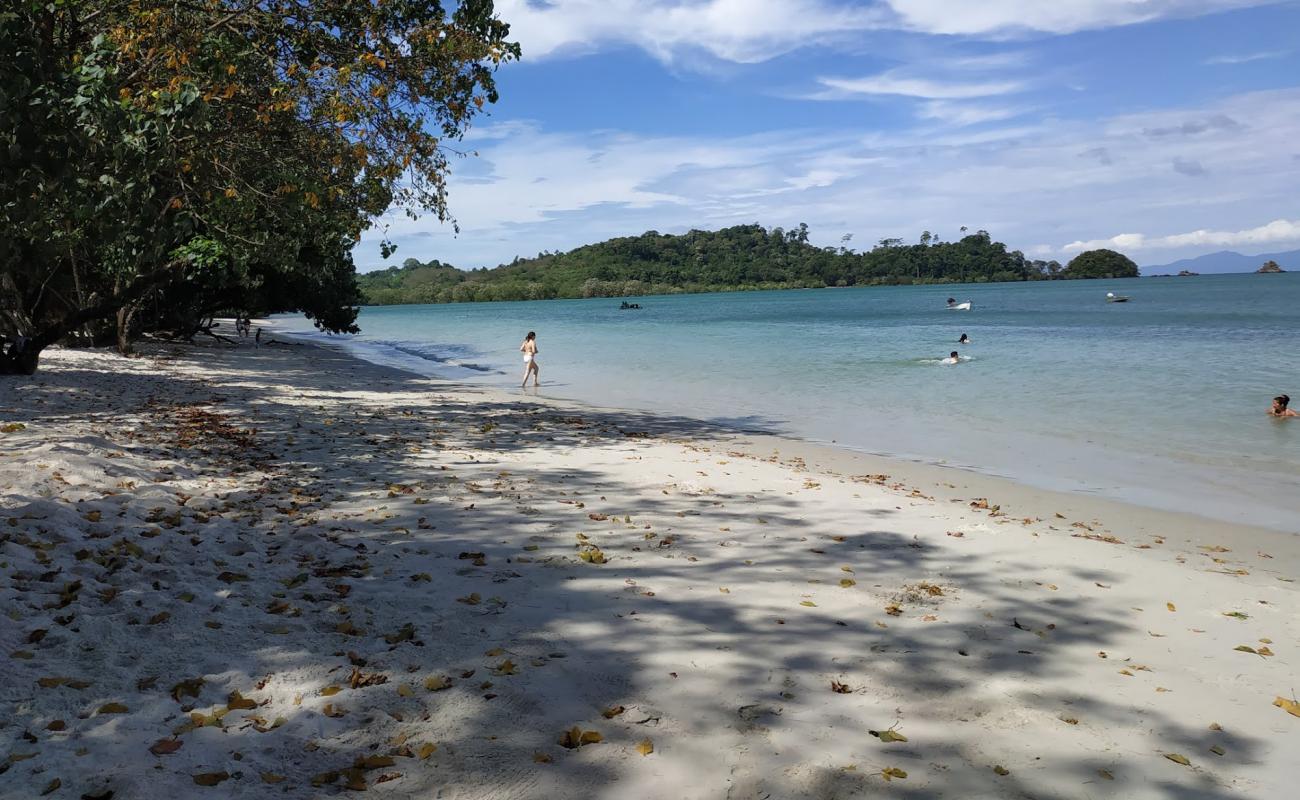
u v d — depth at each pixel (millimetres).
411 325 82938
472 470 10484
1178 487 11320
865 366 29266
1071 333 45312
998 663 4906
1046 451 14070
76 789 3035
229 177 15055
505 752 3582
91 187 9117
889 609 5746
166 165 12531
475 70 13234
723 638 5070
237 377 23219
